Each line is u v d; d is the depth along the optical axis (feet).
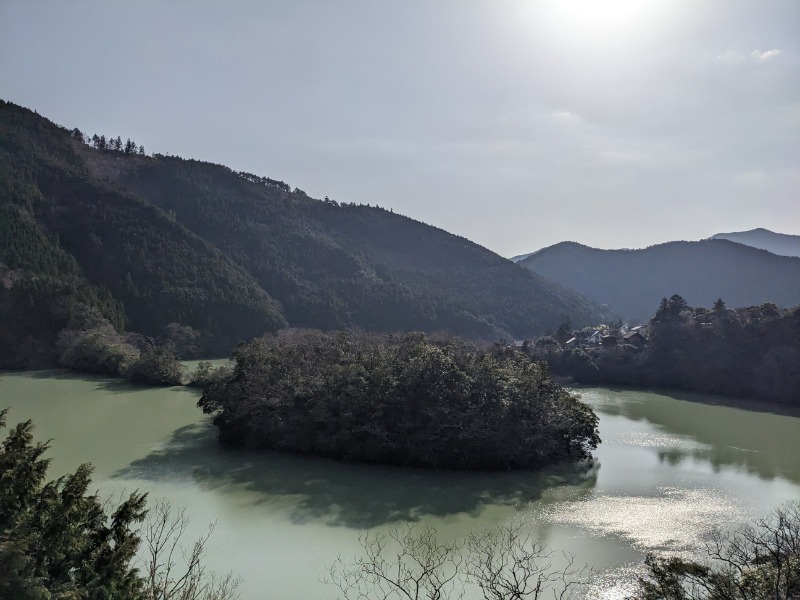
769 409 286.87
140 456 182.29
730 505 148.15
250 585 104.17
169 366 305.12
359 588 103.40
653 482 167.02
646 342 393.50
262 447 193.77
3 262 379.96
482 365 200.75
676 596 67.10
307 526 132.16
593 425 194.18
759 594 61.82
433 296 574.15
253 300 464.65
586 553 119.14
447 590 102.06
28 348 344.69
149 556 111.96
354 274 594.65
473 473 174.09
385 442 178.29
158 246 469.98
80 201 496.23
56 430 210.38
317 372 209.05
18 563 58.03
